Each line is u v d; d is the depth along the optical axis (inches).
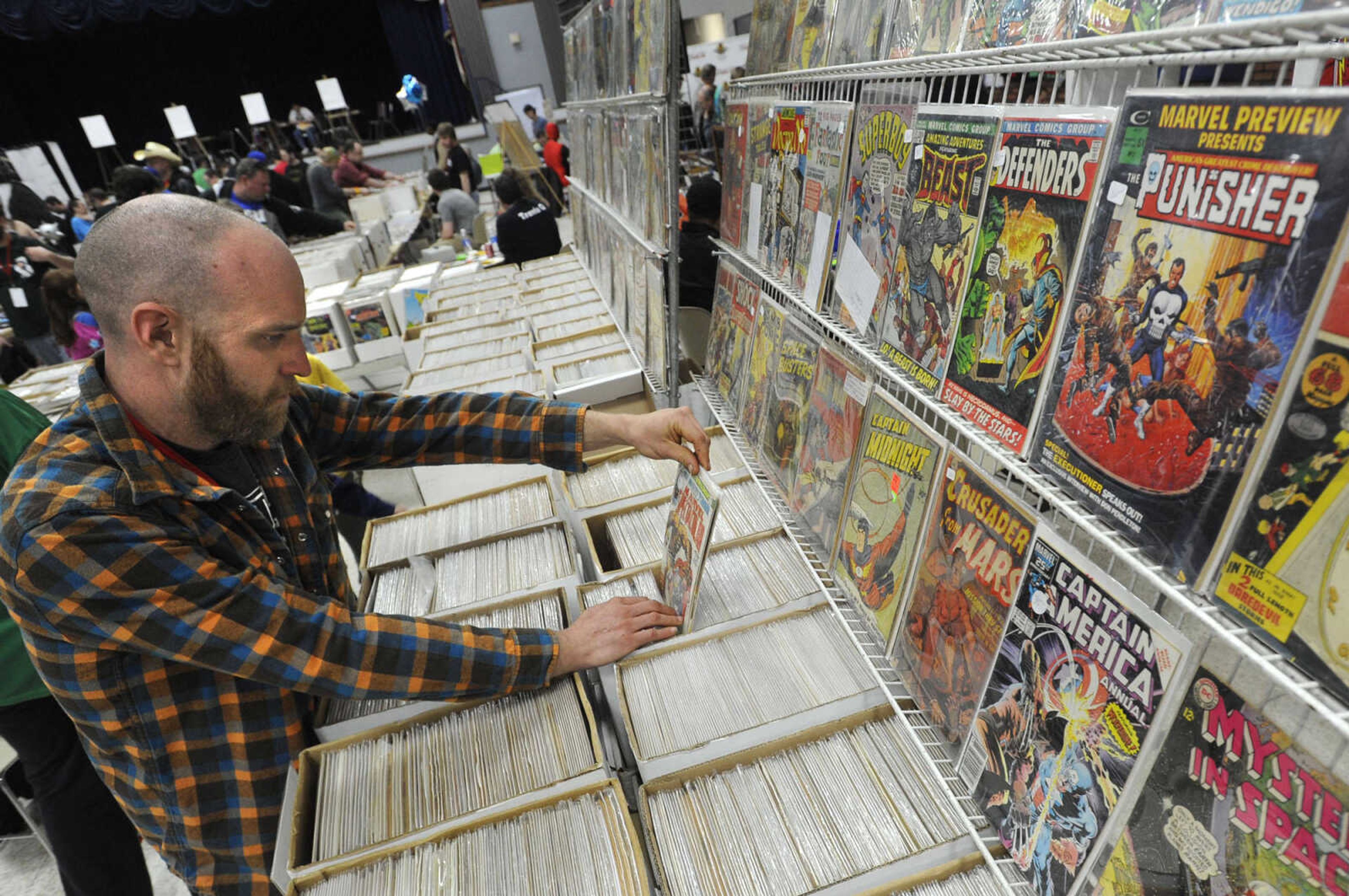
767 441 52.4
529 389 78.2
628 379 76.3
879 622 37.4
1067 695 24.4
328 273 164.7
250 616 32.9
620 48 78.8
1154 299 19.5
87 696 35.3
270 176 243.4
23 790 76.0
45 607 31.2
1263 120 16.1
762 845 31.8
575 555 53.1
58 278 139.1
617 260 91.0
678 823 33.1
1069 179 22.5
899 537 35.0
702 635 41.9
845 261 39.2
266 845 39.3
